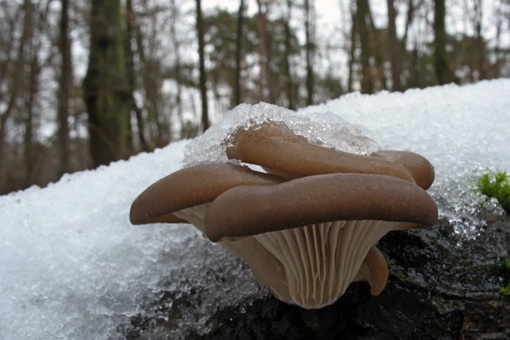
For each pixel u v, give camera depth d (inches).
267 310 10.3
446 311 9.7
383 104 14.0
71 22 38.0
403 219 8.1
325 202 7.9
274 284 9.7
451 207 10.7
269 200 8.0
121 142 36.0
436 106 13.2
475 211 10.6
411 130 12.3
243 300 10.5
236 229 8.0
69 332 10.0
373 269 9.4
